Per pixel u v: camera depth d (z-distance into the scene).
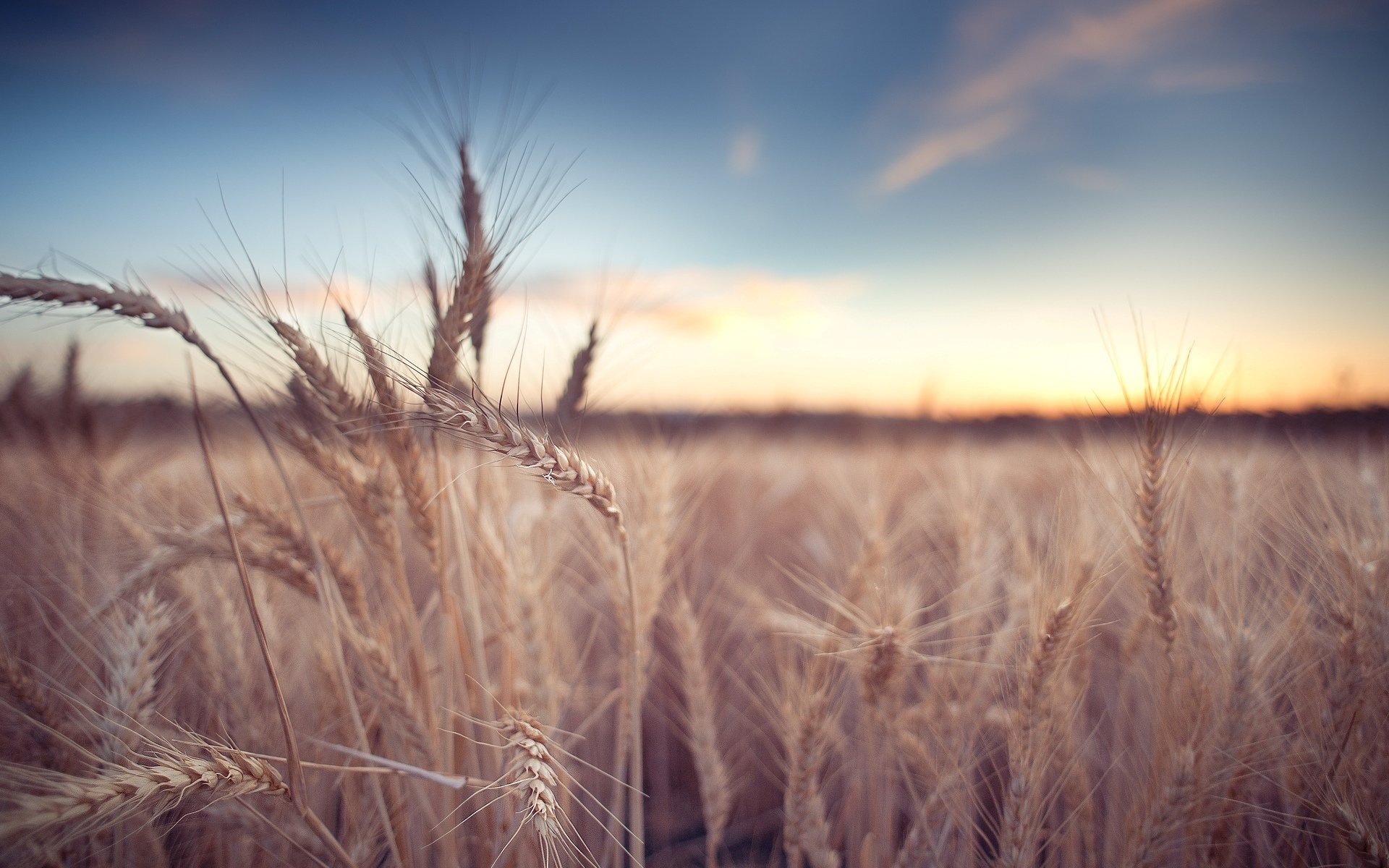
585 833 2.89
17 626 2.47
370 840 2.09
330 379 1.76
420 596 2.98
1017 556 2.86
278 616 2.71
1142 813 2.13
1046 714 1.97
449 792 1.97
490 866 2.01
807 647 2.57
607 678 3.63
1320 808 2.01
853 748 3.14
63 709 2.09
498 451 1.57
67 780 1.19
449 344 1.81
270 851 2.04
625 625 2.44
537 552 2.66
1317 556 2.34
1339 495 2.67
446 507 2.26
